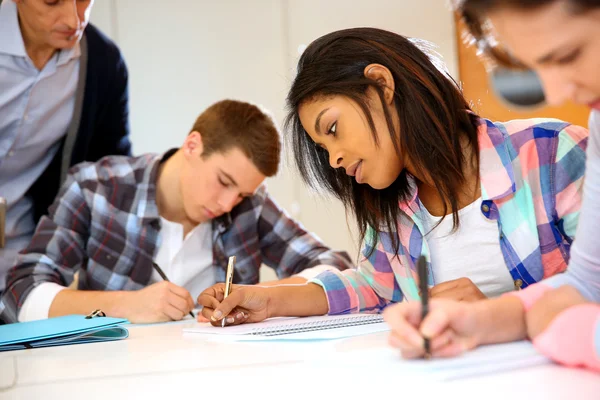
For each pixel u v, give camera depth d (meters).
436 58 1.17
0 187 1.85
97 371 0.74
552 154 1.07
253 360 0.73
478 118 1.13
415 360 0.63
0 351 1.00
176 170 1.72
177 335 1.07
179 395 0.58
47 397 0.61
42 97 1.81
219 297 1.32
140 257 1.68
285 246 1.81
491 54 0.62
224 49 3.05
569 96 0.56
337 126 1.08
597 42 0.52
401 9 3.04
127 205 1.70
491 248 1.11
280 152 1.69
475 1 0.57
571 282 0.75
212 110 1.70
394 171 1.10
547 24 0.52
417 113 1.07
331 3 3.07
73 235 1.67
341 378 0.59
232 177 1.63
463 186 1.12
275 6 3.07
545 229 1.07
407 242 1.19
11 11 1.72
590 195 0.74
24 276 1.58
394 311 0.65
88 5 1.76
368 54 1.09
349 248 3.02
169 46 3.01
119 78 2.00
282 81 3.06
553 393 0.49
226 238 1.77
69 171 1.76
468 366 0.58
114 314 1.41
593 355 0.55
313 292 1.28
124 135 2.07
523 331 0.69
